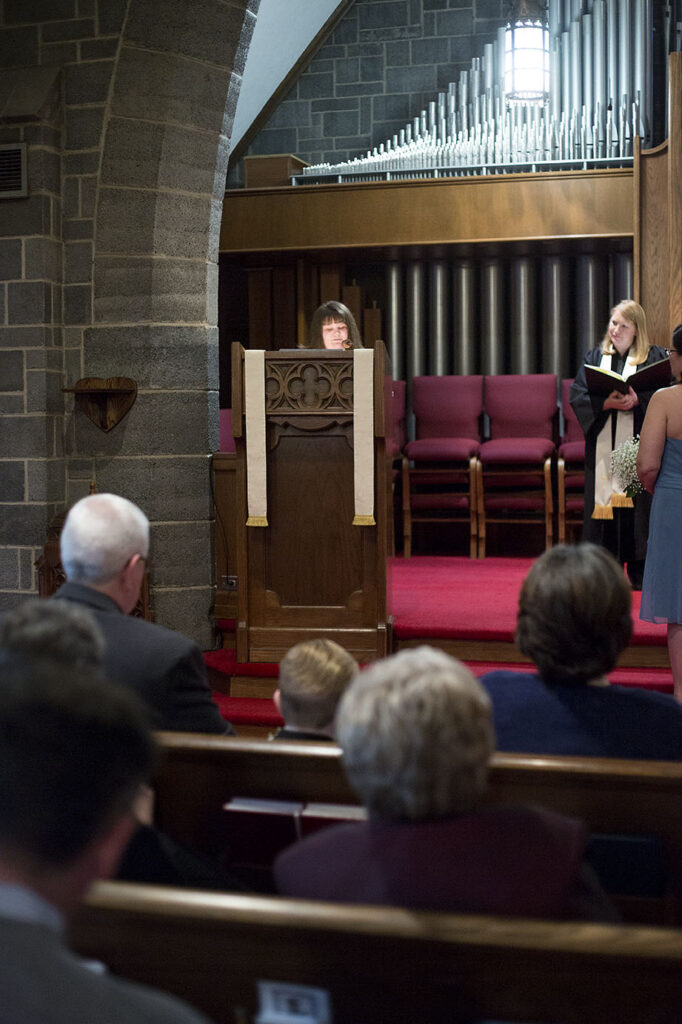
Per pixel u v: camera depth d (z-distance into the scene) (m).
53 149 5.16
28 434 5.24
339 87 9.24
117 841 0.85
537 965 1.12
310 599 4.67
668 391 3.93
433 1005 1.16
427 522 8.45
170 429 5.26
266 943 1.18
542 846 1.25
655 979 1.10
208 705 2.34
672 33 8.31
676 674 4.05
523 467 7.81
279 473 4.63
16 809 0.78
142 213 5.18
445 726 1.24
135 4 5.04
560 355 8.48
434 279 8.68
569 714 1.90
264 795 1.88
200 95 5.19
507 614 5.28
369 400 4.47
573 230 7.80
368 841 1.27
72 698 0.82
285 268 8.83
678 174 6.70
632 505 5.82
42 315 5.18
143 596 5.23
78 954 1.24
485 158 8.45
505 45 8.08
